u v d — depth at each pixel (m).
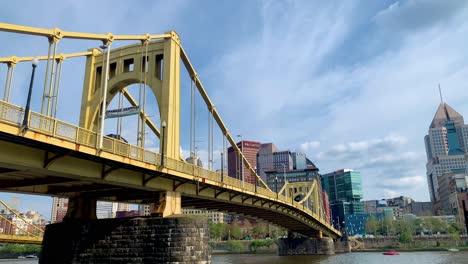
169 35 40.97
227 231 181.88
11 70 30.91
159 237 31.72
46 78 27.80
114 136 39.12
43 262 34.12
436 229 185.50
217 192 46.19
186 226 31.86
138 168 30.88
